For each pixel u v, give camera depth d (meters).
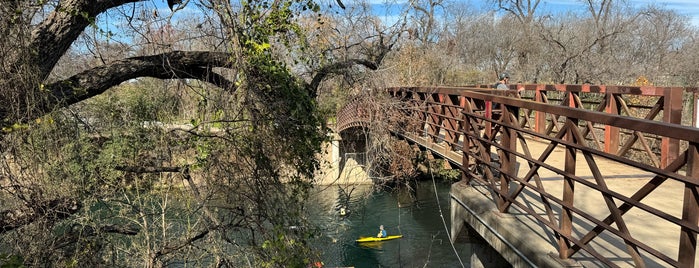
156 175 7.08
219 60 5.77
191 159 6.60
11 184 4.96
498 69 33.00
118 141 6.32
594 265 3.16
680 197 4.88
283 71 5.86
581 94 13.33
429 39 22.50
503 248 4.05
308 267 5.73
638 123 2.59
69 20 5.30
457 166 7.50
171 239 6.75
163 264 6.59
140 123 6.53
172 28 6.20
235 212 5.90
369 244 13.98
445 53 24.22
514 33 30.52
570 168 3.22
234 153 5.84
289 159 5.96
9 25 4.65
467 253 13.62
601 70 22.39
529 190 5.34
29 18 4.91
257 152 5.62
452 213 5.71
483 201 4.83
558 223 4.00
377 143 11.23
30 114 4.75
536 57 26.70
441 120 9.14
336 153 17.59
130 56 6.19
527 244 3.55
